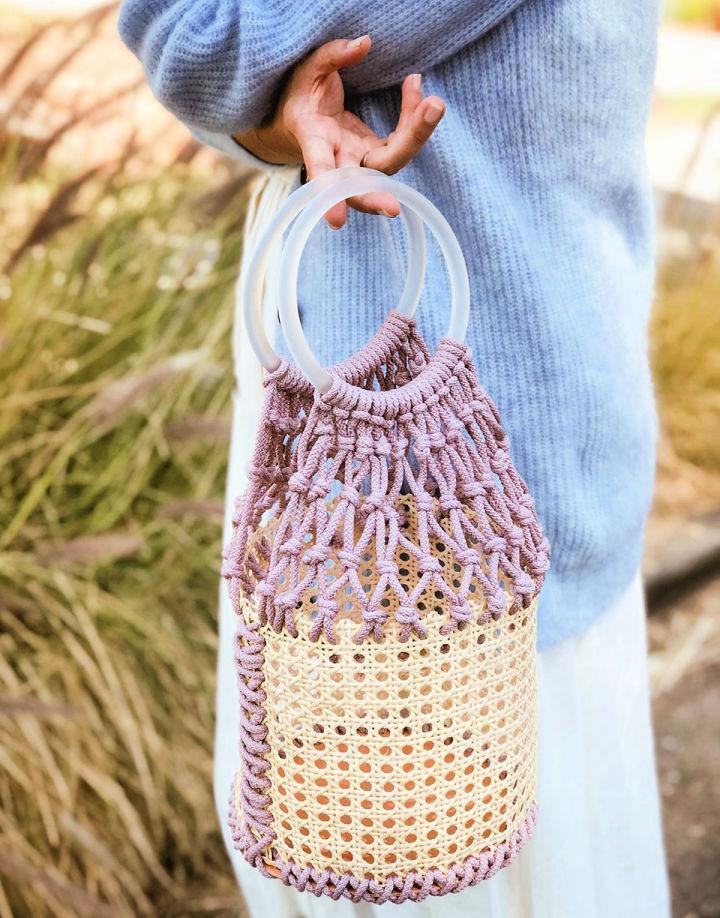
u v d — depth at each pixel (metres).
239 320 1.05
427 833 0.76
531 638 0.79
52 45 2.41
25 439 1.83
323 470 0.71
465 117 0.86
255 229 1.02
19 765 1.57
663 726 2.13
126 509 1.83
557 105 0.85
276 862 0.81
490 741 0.77
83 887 1.61
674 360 3.00
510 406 0.89
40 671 1.64
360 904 1.05
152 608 1.76
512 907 1.03
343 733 0.74
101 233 1.77
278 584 0.76
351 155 0.79
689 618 2.49
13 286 1.80
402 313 0.79
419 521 0.72
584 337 0.89
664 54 5.76
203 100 0.87
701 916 1.66
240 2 0.80
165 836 1.73
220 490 1.88
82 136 2.10
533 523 0.77
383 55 0.81
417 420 0.73
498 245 0.85
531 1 0.83
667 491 2.85
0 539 1.72
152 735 1.62
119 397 1.48
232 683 1.11
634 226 0.97
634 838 1.08
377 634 0.71
